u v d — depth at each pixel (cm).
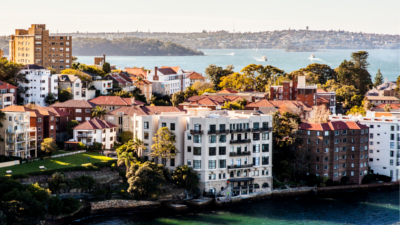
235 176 19662
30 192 15550
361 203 19925
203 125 19025
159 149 19338
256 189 19962
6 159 18562
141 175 17912
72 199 16738
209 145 19088
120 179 18988
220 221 17375
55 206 16100
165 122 19650
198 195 19062
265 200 19838
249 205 19150
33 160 19175
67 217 16538
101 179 18375
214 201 18850
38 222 15600
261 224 17250
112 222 16900
